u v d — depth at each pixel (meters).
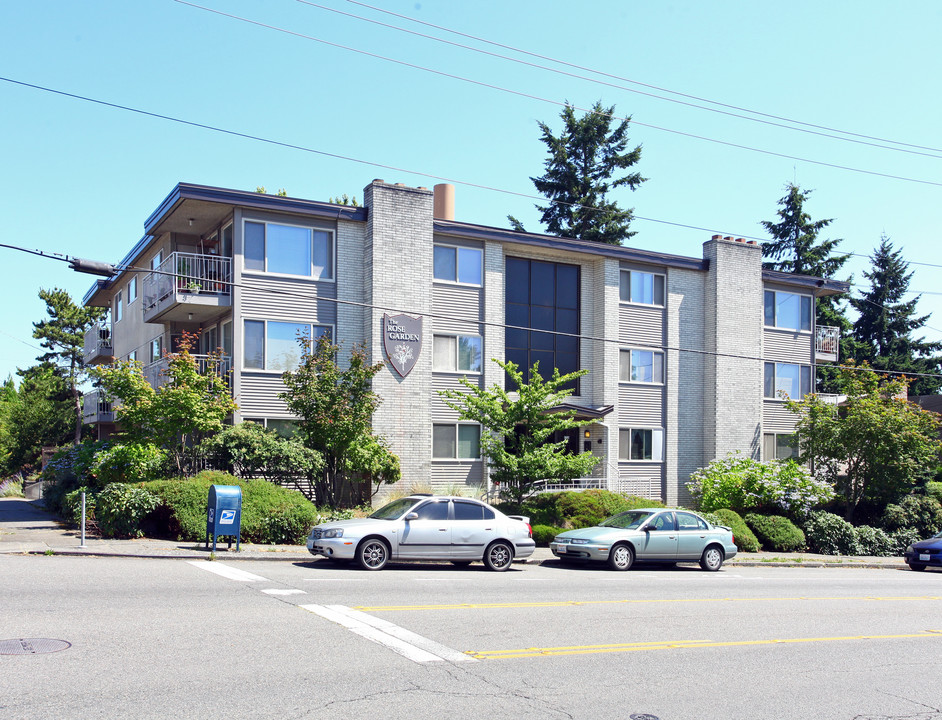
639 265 32.81
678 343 33.44
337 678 7.98
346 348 26.69
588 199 55.31
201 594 12.19
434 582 14.84
